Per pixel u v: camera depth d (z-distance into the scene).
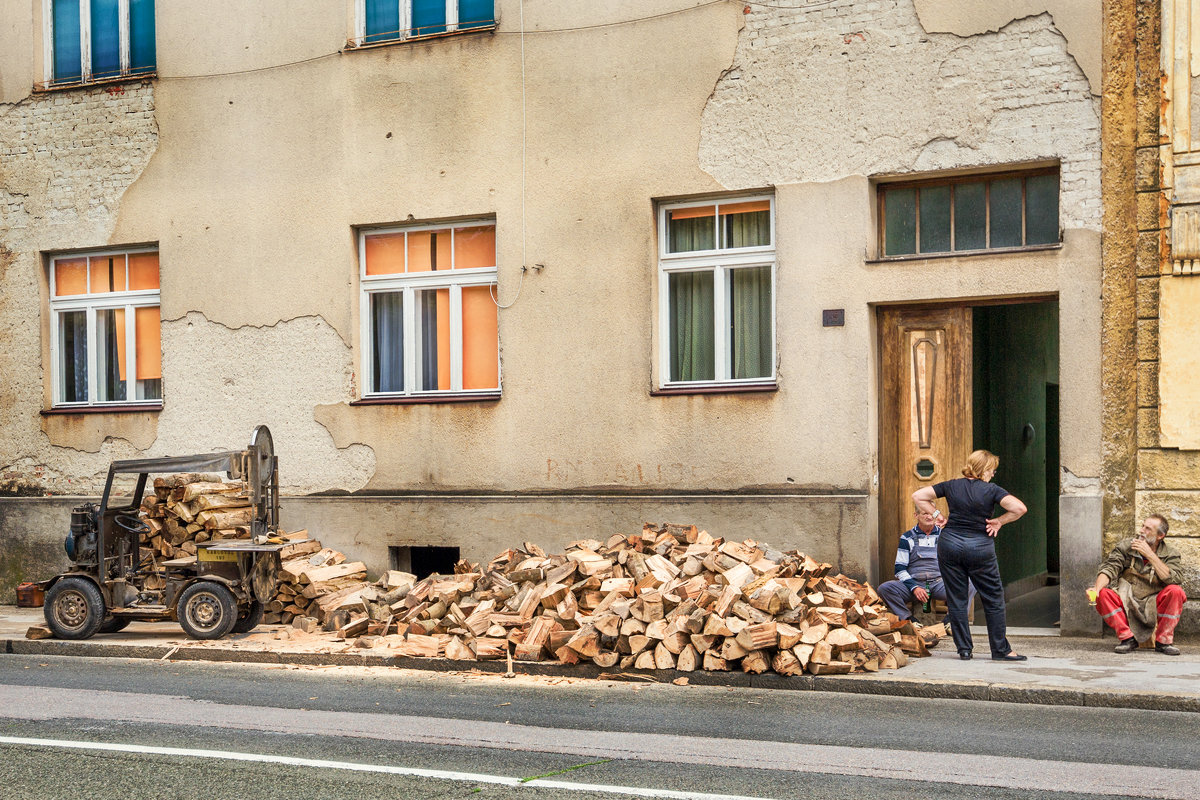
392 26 13.13
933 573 10.39
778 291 11.38
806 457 11.24
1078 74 10.30
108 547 11.10
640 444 11.87
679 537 10.83
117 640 10.85
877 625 9.35
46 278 14.64
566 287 12.18
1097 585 9.64
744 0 11.50
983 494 9.34
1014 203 10.80
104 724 7.45
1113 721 7.41
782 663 8.66
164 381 13.88
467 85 12.59
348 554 12.95
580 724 7.42
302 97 13.29
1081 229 10.28
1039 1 10.43
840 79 11.14
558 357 12.21
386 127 12.93
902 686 8.38
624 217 11.96
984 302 10.96
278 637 10.81
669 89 11.79
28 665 10.09
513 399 12.39
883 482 11.32
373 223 13.02
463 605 10.20
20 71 14.59
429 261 13.04
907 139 10.89
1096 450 10.26
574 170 12.16
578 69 12.14
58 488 14.36
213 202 13.69
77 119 14.33
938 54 10.78
